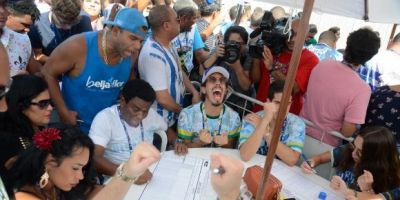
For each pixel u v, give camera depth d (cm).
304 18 59
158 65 226
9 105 162
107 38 200
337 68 219
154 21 230
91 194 155
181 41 308
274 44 261
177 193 164
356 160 191
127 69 221
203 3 382
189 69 322
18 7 237
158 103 236
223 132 227
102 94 217
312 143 236
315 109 234
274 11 459
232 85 286
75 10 265
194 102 270
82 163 134
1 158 156
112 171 194
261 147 224
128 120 201
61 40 288
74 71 206
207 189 169
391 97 211
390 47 326
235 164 78
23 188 131
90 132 197
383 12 246
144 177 168
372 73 323
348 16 249
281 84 200
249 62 300
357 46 204
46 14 287
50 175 132
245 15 500
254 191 152
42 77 191
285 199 166
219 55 285
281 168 201
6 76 103
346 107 215
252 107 291
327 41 430
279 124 69
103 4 390
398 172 181
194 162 194
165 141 225
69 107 219
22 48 246
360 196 174
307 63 256
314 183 189
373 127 187
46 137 128
